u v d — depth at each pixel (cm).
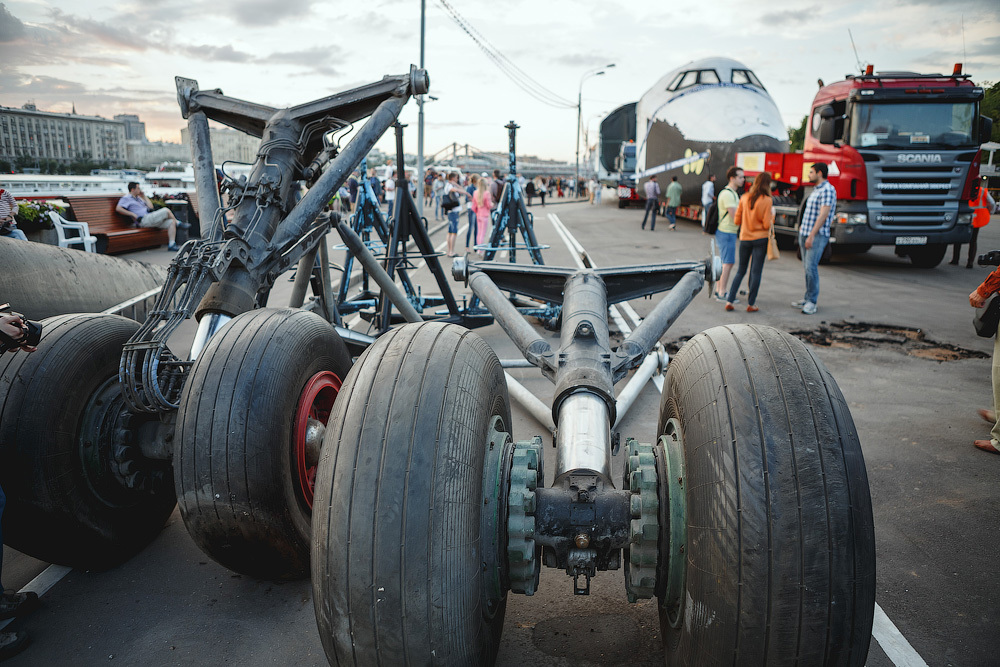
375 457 190
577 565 210
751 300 932
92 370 326
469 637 193
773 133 1986
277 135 467
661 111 2356
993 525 381
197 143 488
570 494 218
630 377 664
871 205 1206
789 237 1644
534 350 337
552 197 6694
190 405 283
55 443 305
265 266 424
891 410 562
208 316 386
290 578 326
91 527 320
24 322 298
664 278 471
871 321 869
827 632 177
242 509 280
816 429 190
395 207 708
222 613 311
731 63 2220
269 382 286
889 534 373
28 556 357
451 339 225
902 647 282
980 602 312
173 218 1560
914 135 1184
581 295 364
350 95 503
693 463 201
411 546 183
